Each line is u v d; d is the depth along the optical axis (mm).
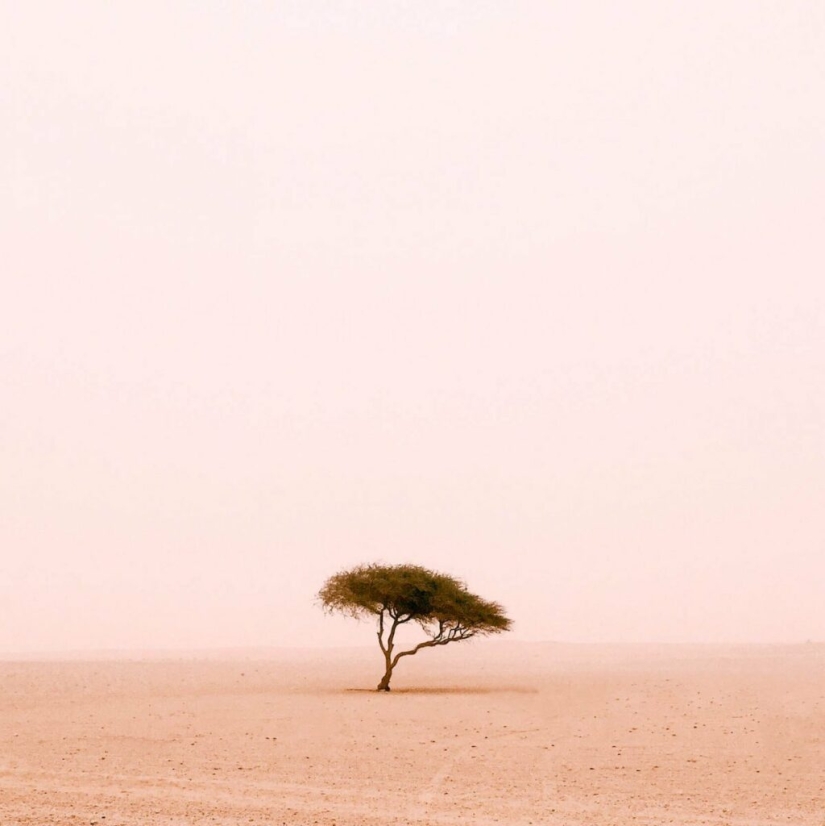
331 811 13984
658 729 27016
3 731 25969
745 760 20578
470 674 68375
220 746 22672
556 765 19734
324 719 29609
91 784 16594
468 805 14781
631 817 13867
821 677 56781
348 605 46344
